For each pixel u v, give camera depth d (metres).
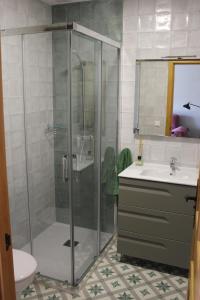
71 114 2.22
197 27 2.51
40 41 2.30
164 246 2.49
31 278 1.89
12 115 2.46
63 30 2.05
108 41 2.56
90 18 2.83
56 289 2.30
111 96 2.84
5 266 1.01
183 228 2.38
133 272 2.54
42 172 2.47
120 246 2.63
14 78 2.44
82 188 2.49
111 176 2.99
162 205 2.41
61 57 2.22
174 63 2.64
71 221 2.37
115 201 3.12
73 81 2.20
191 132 2.70
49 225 2.50
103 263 2.67
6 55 2.34
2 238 0.98
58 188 2.40
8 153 2.47
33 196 2.58
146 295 2.26
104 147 2.82
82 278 2.44
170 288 2.34
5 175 0.98
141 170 2.70
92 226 2.71
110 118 2.87
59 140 2.32
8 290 1.04
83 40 2.24
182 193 2.33
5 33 2.23
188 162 2.77
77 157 2.37
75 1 2.82
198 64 2.56
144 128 2.87
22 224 2.62
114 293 2.28
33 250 2.60
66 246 2.44
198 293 0.88
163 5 2.58
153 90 2.76
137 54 2.76
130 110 2.91
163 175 2.71
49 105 2.32
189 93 2.64
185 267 2.44
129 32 2.74
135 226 2.54
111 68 2.76
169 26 2.60
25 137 2.54
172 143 2.79
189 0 2.49
